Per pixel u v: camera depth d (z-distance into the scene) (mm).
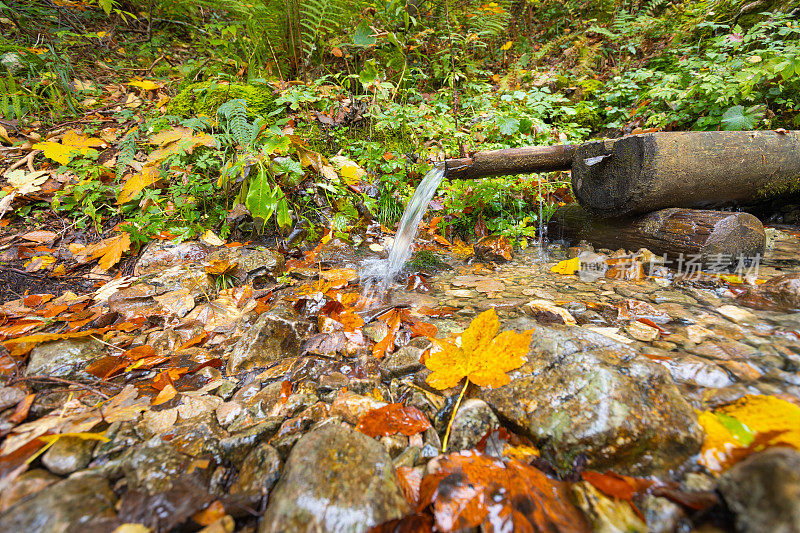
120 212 2770
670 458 951
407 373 1446
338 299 2055
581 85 5125
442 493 860
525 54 5730
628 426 991
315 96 3512
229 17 5258
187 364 1548
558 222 3229
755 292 1885
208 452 1082
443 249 3064
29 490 915
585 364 1199
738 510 706
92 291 2189
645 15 5828
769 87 3590
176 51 5277
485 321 1328
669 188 2322
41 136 3121
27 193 2664
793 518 582
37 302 1979
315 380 1430
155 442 1089
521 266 2727
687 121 3920
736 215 2137
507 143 3781
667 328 1639
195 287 2098
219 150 2998
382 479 896
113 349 1593
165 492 896
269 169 2754
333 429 1039
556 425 1046
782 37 4172
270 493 938
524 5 6895
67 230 2646
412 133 3719
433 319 1852
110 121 3475
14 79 3387
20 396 1255
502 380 1191
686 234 2209
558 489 886
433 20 5262
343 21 4207
